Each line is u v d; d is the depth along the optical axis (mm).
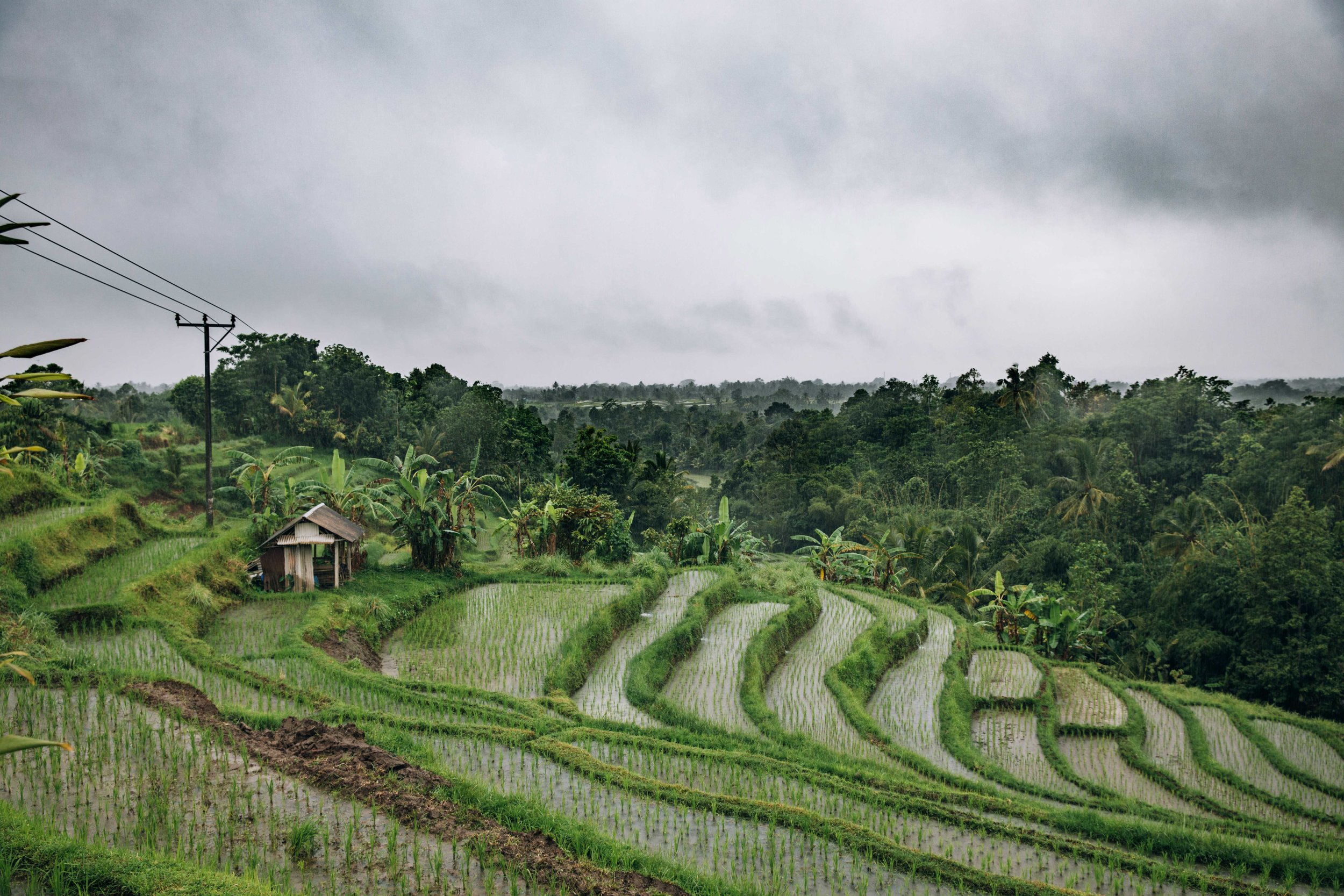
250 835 8992
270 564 25672
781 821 11586
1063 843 12086
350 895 8047
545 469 79625
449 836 9328
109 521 24766
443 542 31391
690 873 9500
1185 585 38000
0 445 39906
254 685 15508
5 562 18844
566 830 9883
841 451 84750
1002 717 24125
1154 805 18359
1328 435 43375
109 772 10211
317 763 10852
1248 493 45750
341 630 21844
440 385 81375
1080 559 44594
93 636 17844
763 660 24281
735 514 80688
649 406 150625
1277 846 12828
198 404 63219
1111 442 56750
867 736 19219
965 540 45062
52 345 4023
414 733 14172
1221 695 27875
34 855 7418
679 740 16516
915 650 29859
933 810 12977
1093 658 40031
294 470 56031
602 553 43156
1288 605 32844
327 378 66750
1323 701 30516
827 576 42094
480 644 23484
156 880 7250
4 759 10305
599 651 24000
